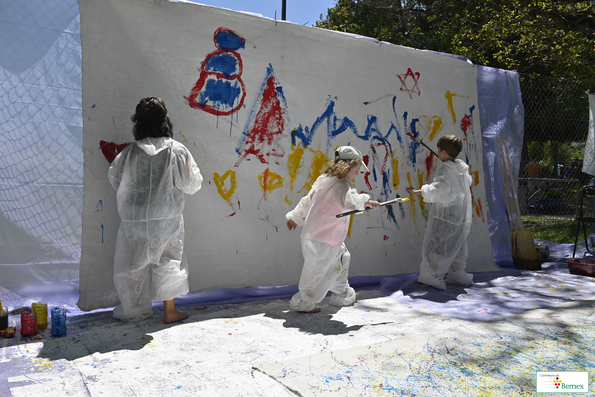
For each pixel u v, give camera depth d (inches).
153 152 132.3
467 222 197.2
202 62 163.9
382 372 102.2
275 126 181.0
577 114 317.1
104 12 144.6
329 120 195.2
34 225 145.5
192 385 96.0
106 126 145.5
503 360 110.0
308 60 189.6
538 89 306.7
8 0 140.6
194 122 162.7
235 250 171.6
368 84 207.0
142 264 134.4
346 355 112.0
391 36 612.1
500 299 175.6
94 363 106.9
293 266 184.9
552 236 349.7
